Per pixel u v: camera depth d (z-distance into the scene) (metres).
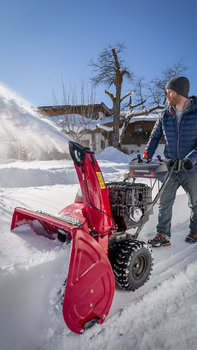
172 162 2.15
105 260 1.46
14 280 1.32
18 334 1.31
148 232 3.07
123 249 1.77
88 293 1.38
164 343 1.32
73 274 1.31
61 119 20.39
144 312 1.57
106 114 32.47
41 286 1.41
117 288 1.87
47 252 1.56
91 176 1.63
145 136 33.50
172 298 1.72
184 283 1.91
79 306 1.34
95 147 26.69
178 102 2.48
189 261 2.29
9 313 1.29
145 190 2.02
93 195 1.63
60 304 1.41
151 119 32.16
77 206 1.88
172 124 2.56
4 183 6.14
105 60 24.78
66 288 1.28
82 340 1.34
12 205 3.08
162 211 2.63
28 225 2.09
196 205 2.66
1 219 2.44
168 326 1.44
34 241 1.87
